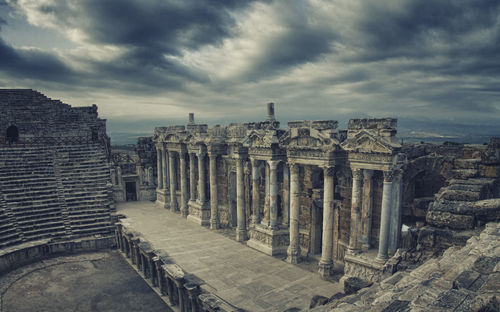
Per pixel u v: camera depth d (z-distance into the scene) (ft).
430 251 56.65
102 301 74.95
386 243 66.23
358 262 69.82
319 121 78.74
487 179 65.57
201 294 64.23
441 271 36.04
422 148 79.66
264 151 91.35
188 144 128.88
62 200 118.21
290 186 85.92
